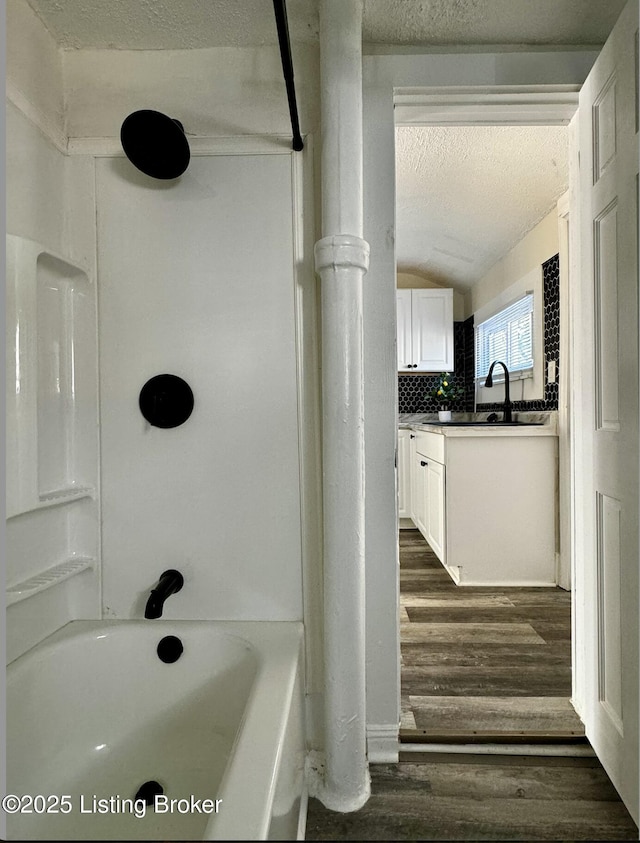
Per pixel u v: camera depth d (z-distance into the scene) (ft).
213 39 4.22
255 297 4.34
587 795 3.95
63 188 4.30
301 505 4.35
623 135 3.68
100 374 4.40
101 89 4.32
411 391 14.53
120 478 4.42
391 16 4.03
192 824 3.40
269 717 2.85
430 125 4.85
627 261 3.64
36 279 3.67
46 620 4.01
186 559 4.41
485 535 8.47
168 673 4.15
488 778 4.14
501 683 5.43
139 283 4.38
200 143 4.32
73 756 3.82
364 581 4.03
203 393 4.38
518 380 10.62
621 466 3.78
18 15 3.67
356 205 3.82
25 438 3.50
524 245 10.04
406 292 13.66
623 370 3.73
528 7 3.95
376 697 4.37
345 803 3.83
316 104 4.28
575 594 4.99
